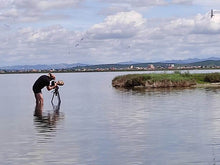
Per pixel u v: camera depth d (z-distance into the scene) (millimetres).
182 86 53281
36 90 31344
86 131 17844
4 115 24438
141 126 19000
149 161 12484
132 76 57469
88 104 31172
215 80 58500
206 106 27609
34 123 20594
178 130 17719
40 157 13188
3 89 58812
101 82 82250
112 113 24531
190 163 12172
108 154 13438
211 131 17344
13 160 12867
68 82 84875
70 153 13656
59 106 29938
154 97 36219
